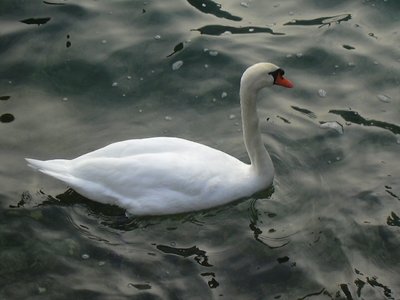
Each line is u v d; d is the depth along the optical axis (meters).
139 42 12.97
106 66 12.52
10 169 10.64
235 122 11.65
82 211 9.95
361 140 11.26
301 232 9.73
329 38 13.16
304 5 13.84
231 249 9.47
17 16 13.33
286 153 11.05
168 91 12.16
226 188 9.98
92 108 11.85
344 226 9.81
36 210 9.93
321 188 10.43
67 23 13.26
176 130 11.47
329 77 12.46
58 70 12.45
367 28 13.39
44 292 8.87
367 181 10.54
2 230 9.61
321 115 11.73
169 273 9.12
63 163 10.05
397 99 12.01
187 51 12.80
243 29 13.34
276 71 9.86
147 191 9.73
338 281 9.05
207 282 9.00
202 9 13.78
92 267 9.19
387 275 9.16
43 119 11.58
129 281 9.02
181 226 9.81
